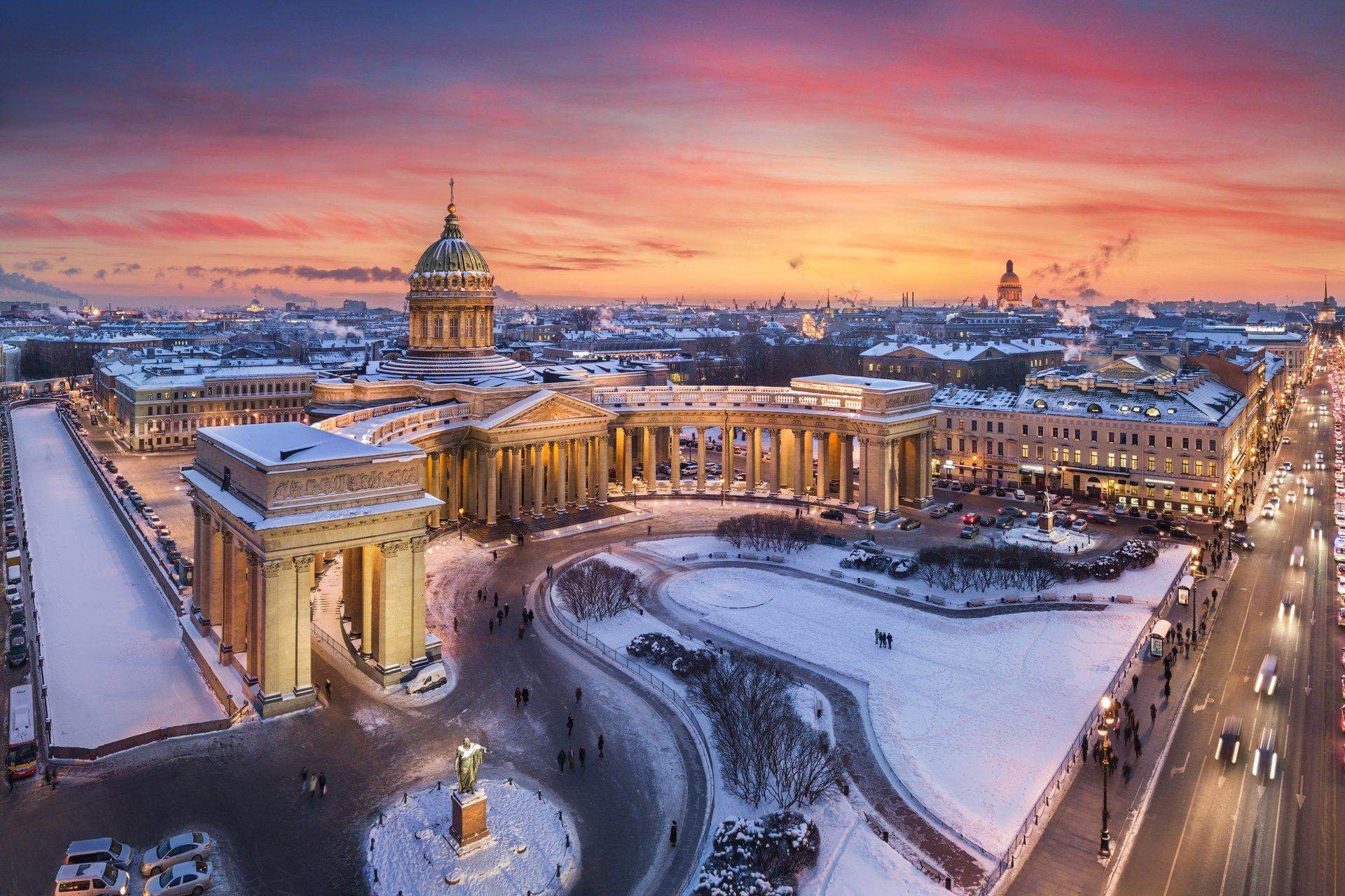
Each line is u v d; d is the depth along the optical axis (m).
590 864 51.72
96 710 69.81
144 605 94.06
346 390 146.88
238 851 52.31
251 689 70.81
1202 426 135.62
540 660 79.75
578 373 174.75
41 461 181.25
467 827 51.66
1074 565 104.19
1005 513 134.75
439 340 154.88
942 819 56.62
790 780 57.72
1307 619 92.44
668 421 150.88
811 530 118.81
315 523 68.81
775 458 148.38
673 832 53.25
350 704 70.88
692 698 71.38
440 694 72.75
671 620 91.31
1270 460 199.12
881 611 93.94
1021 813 57.44
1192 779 61.94
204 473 84.06
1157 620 90.38
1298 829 56.12
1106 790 57.12
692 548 116.56
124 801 57.12
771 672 73.81
